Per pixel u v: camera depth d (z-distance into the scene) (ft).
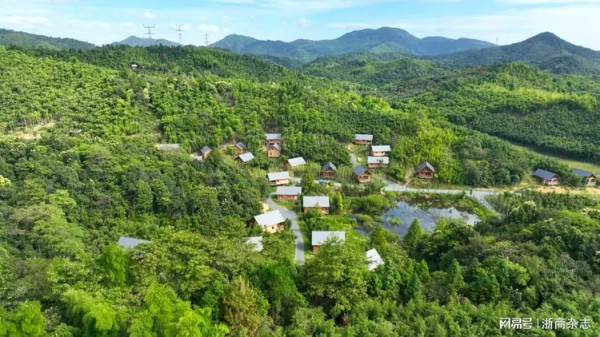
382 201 322.14
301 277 138.92
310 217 279.28
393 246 209.87
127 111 360.89
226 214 261.65
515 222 214.28
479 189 364.58
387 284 136.98
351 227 275.80
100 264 115.96
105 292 105.40
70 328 90.74
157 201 251.19
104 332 88.48
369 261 153.28
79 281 109.19
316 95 476.13
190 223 243.81
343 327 118.73
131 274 117.60
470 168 371.15
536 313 116.06
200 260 121.39
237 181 297.12
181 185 272.72
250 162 364.99
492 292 130.11
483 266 146.41
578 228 171.94
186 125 372.17
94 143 295.28
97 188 247.09
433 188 363.35
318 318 116.16
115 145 296.92
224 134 382.01
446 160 383.86
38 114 336.49
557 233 167.43
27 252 171.12
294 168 372.17
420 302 125.29
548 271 135.95
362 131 433.07
